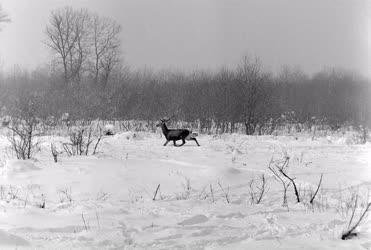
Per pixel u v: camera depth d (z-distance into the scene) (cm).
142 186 1191
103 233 760
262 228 812
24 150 1587
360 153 1888
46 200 1049
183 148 1944
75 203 1006
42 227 796
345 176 1361
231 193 1148
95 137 2338
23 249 675
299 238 753
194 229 796
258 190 1186
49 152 1684
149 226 815
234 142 2273
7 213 897
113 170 1339
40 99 3238
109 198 1067
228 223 848
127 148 1884
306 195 1127
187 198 1091
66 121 3020
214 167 1362
